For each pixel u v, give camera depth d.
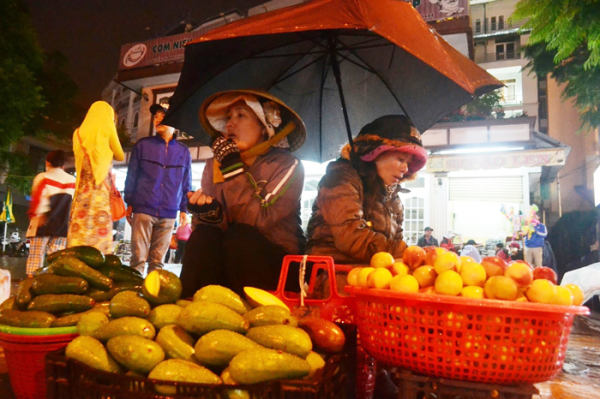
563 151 12.49
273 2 16.30
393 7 2.40
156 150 5.18
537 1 6.38
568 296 1.50
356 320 1.93
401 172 2.81
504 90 23.19
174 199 5.32
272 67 3.54
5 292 3.70
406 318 1.57
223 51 3.04
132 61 18.23
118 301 1.68
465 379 1.50
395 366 1.63
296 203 2.74
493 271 1.59
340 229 2.52
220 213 2.62
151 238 5.40
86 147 4.01
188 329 1.55
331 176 2.70
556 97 24.91
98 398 1.38
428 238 12.48
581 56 9.62
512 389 1.46
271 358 1.34
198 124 3.34
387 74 3.53
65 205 5.43
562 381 2.89
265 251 2.61
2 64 11.88
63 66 16.50
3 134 12.23
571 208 24.48
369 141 2.78
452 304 1.47
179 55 17.61
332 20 2.18
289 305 2.13
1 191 25.23
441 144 13.81
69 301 1.97
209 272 2.60
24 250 18.94
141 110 18.55
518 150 12.88
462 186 15.80
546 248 11.94
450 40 12.34
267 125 2.80
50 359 1.49
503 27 25.69
